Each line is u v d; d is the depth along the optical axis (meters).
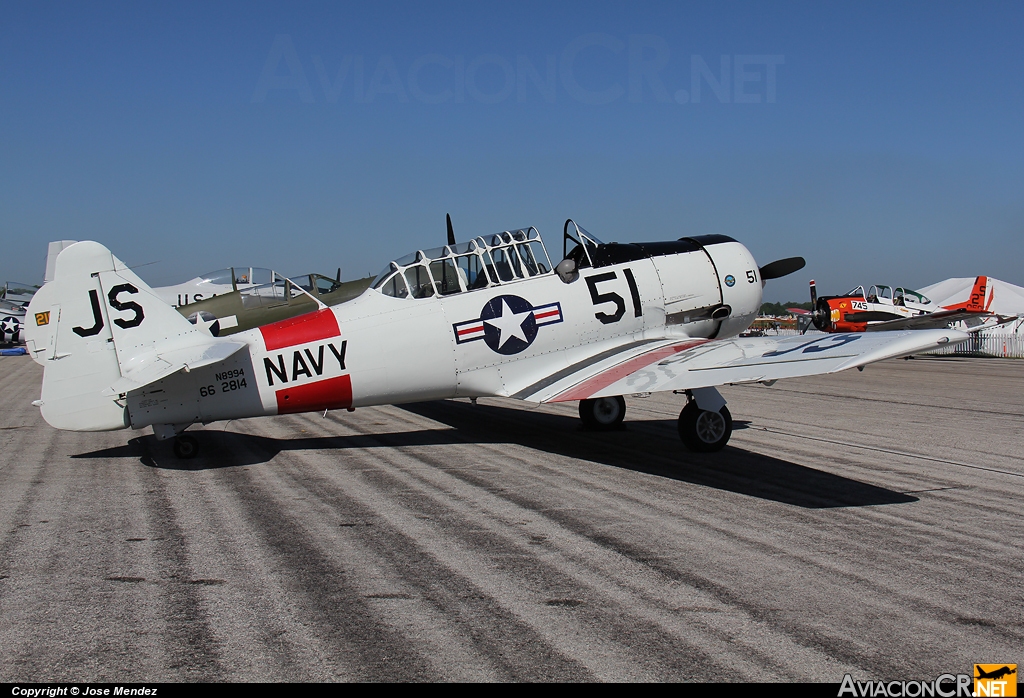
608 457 8.34
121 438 9.87
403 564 4.66
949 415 11.83
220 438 9.85
